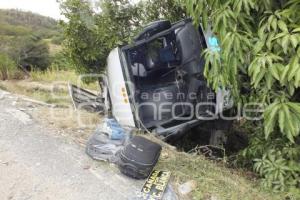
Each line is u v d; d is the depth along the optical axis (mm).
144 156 3588
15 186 3471
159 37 5410
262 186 3580
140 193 3441
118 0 6020
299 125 2916
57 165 3885
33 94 7004
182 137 5633
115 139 4152
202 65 5062
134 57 5508
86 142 4473
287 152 3535
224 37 3080
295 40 2688
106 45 6211
